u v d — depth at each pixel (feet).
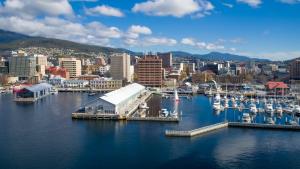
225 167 479.00
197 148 566.36
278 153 541.34
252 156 526.57
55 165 484.74
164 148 564.71
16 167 476.54
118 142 600.80
